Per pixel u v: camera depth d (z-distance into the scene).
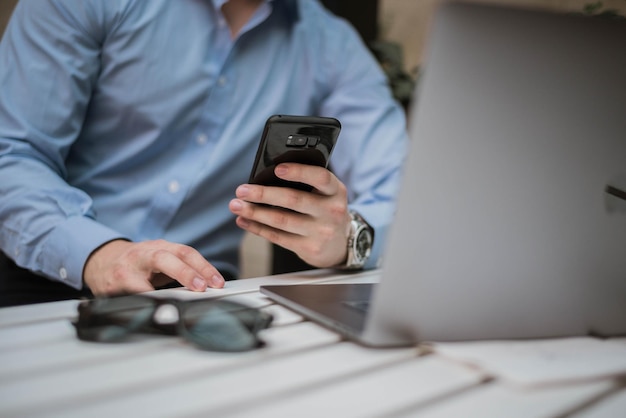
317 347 0.49
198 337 0.47
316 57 1.42
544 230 0.49
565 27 0.45
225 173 1.29
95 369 0.42
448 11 0.42
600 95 0.48
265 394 0.38
